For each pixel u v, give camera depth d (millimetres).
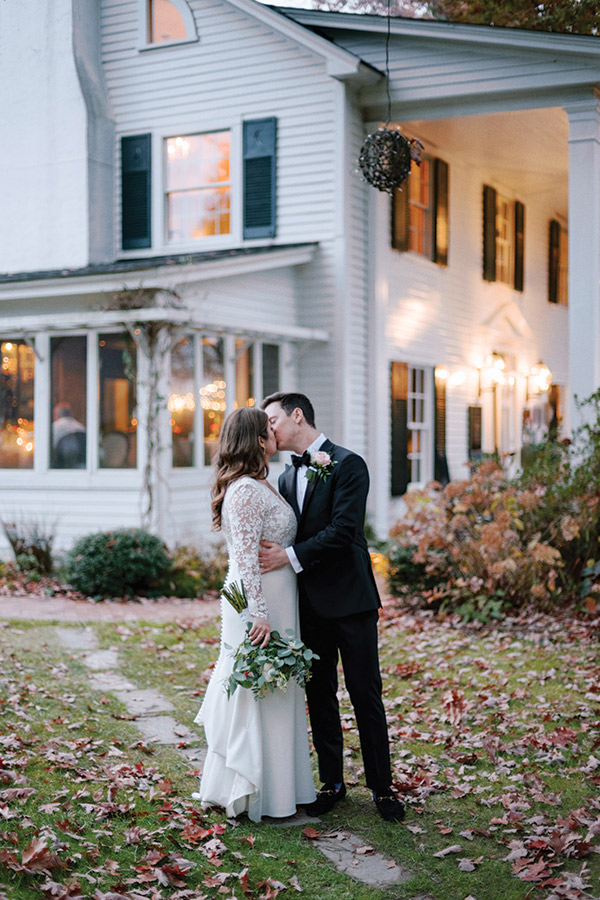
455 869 3395
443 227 14320
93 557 9000
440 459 14469
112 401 10289
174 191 12836
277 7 12258
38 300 10719
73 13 12578
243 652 3609
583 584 8164
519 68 10969
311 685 3959
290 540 3830
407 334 13508
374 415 12633
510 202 17312
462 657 6570
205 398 10727
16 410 10914
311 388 12258
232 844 3547
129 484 10141
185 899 3107
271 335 11461
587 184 10680
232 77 12406
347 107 11805
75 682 5746
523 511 8164
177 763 4410
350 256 12086
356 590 3795
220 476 3809
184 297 10102
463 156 14750
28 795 3836
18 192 13078
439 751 4680
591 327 10586
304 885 3264
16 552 10109
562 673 6082
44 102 12852
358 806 3996
